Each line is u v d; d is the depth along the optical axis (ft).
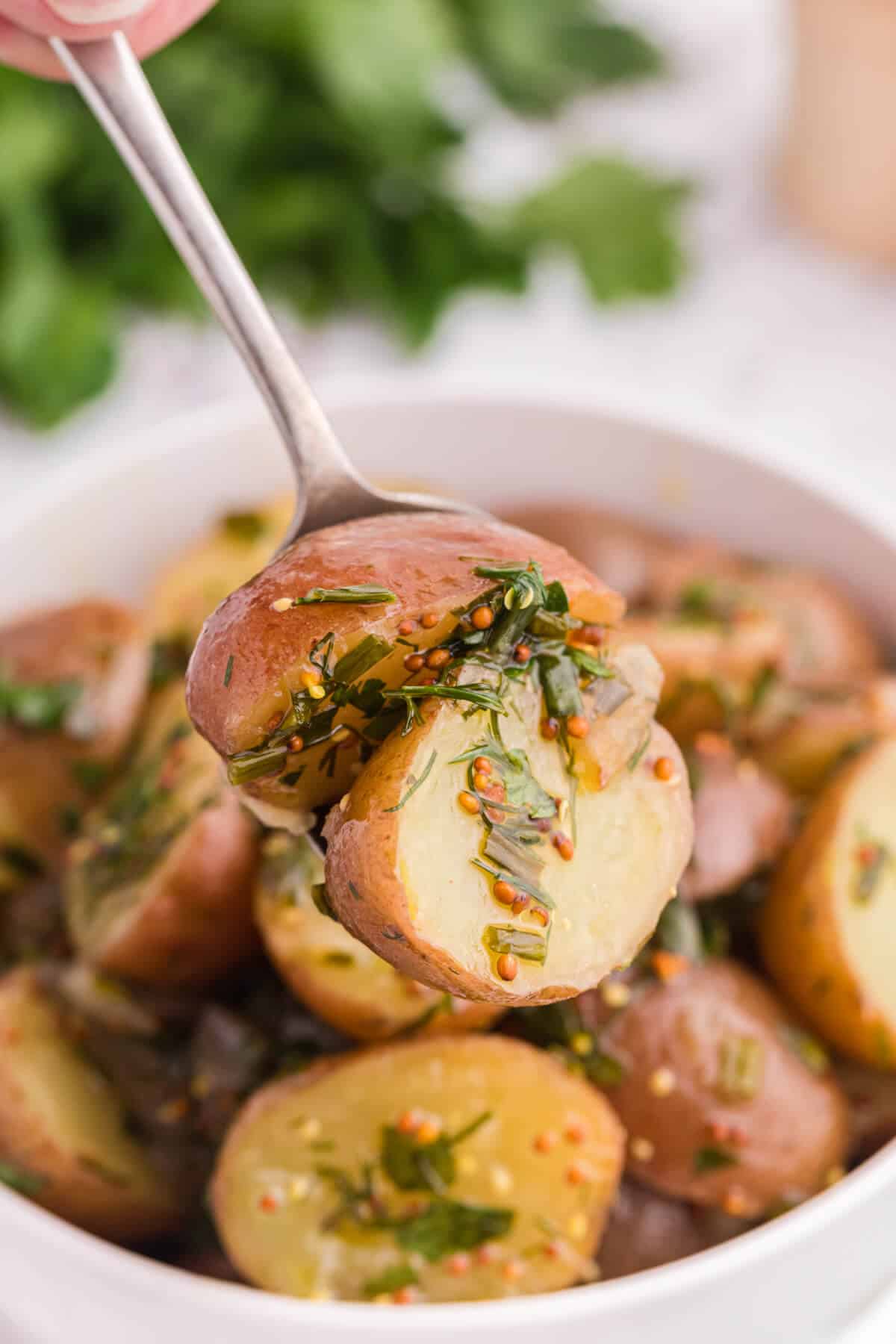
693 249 1.98
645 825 0.98
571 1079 1.15
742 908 1.25
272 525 1.40
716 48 2.23
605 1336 1.07
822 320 1.93
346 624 0.97
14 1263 1.12
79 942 1.26
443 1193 1.13
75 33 1.08
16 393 1.76
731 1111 1.17
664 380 1.86
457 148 1.92
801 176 1.97
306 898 1.17
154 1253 1.24
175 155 1.08
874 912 1.21
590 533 1.42
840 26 1.78
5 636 1.36
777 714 1.34
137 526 1.42
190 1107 1.23
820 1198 1.09
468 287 1.85
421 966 0.94
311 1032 1.20
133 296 1.86
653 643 1.29
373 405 1.42
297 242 1.86
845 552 1.39
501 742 0.97
